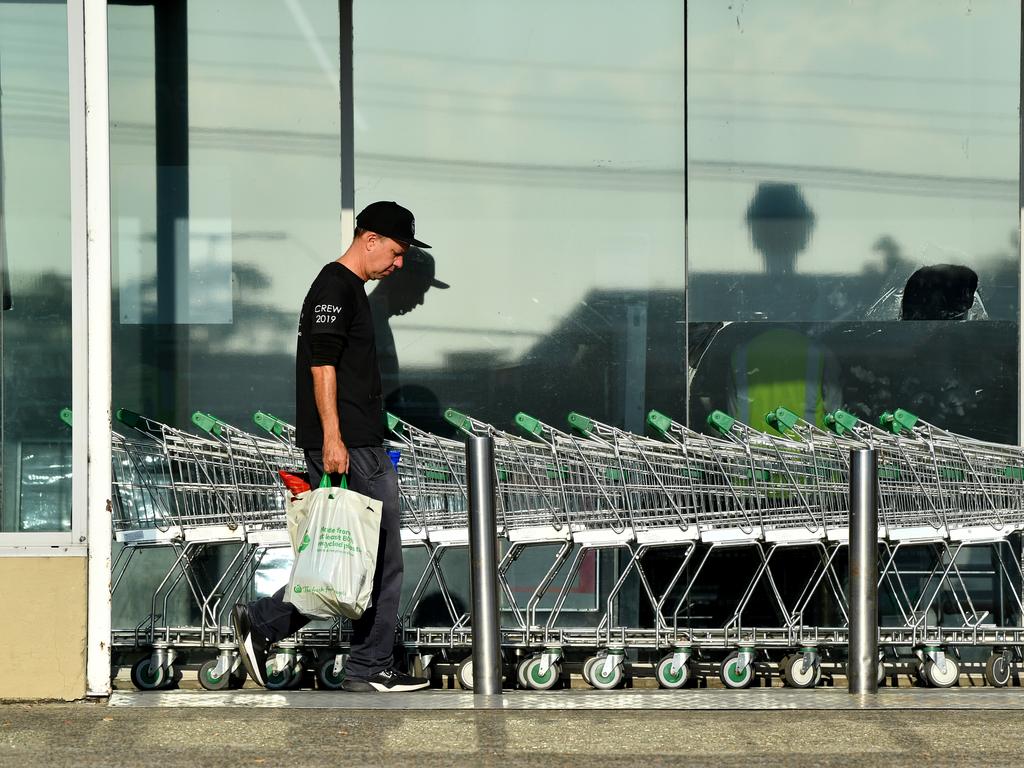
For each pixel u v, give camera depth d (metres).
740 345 27.75
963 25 27.77
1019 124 27.70
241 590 25.77
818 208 27.86
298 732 19.89
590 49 27.92
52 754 18.75
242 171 27.70
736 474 25.25
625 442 25.44
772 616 27.38
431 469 25.42
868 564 22.55
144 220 27.61
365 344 22.20
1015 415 27.59
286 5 27.70
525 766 18.17
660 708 21.52
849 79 27.84
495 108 27.92
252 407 27.61
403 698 22.11
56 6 23.16
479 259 27.84
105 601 21.83
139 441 25.92
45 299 22.95
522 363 27.66
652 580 27.42
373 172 27.80
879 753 18.83
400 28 27.83
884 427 26.61
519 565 27.41
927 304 27.66
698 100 27.84
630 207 27.88
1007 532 25.27
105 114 21.84
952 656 26.59
